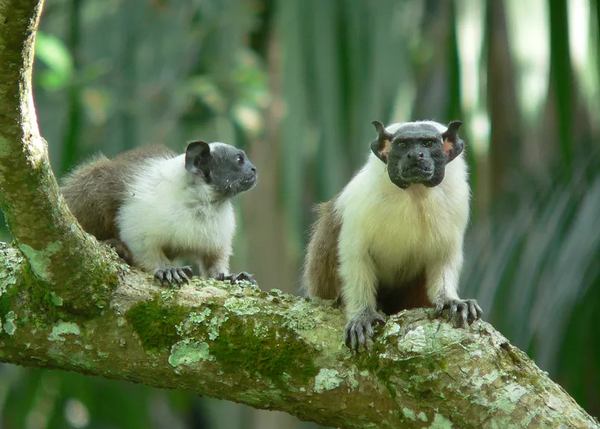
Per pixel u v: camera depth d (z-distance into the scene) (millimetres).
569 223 13984
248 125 18641
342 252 9016
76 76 17391
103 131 18328
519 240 14336
